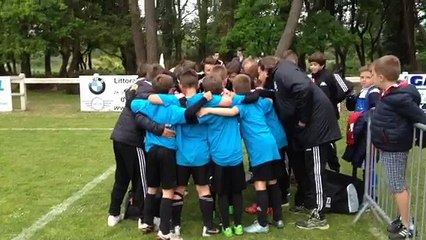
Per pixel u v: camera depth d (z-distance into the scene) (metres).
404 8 23.02
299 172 4.98
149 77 4.53
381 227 4.58
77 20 21.34
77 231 4.57
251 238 4.36
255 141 4.40
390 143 3.98
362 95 5.29
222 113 4.20
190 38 27.47
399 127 3.93
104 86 13.59
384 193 4.52
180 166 4.26
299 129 4.57
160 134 4.14
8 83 13.81
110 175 6.70
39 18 19.81
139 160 4.55
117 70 28.50
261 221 4.46
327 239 4.32
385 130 3.97
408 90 3.86
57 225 4.74
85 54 28.66
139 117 4.20
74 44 23.70
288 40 16.53
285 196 5.25
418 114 3.83
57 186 6.16
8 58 22.19
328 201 4.92
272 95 4.64
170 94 4.32
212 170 4.34
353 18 27.42
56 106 15.23
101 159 7.71
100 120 12.16
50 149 8.55
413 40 22.98
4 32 20.53
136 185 4.76
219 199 4.40
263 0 20.08
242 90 4.41
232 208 4.67
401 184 4.04
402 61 25.64
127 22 23.16
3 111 13.97
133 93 4.50
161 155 4.18
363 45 29.25
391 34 26.86
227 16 23.31
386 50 27.23
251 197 5.53
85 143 9.08
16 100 17.06
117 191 4.70
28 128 11.01
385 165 4.10
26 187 6.11
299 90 4.39
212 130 4.28
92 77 13.59
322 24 20.50
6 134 10.21
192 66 4.96
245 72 4.88
